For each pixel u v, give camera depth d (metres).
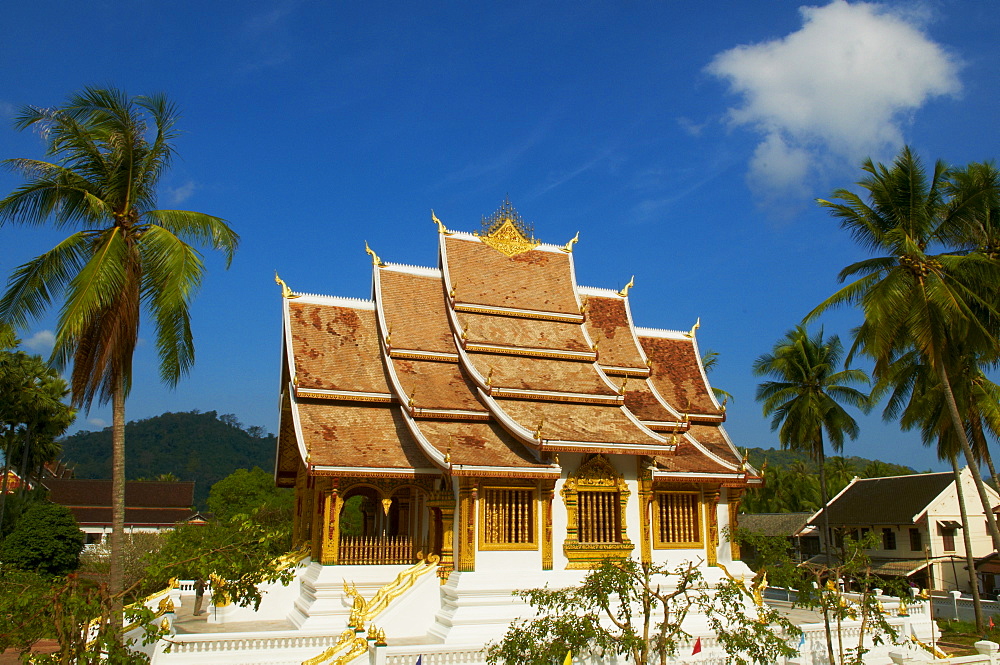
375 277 33.31
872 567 53.72
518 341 31.64
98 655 13.91
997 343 30.28
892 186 30.61
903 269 29.47
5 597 14.15
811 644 23.14
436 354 31.22
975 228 31.27
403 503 32.75
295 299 32.44
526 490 26.47
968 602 39.78
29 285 22.05
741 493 30.39
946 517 53.38
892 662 24.36
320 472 25.64
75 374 22.25
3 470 52.78
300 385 29.09
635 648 17.61
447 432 27.59
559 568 26.02
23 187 21.77
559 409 28.97
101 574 42.56
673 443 26.86
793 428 46.97
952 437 34.78
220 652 20.41
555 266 35.66
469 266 33.94
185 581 34.91
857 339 32.66
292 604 28.94
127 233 23.05
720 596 20.59
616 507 27.64
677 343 37.78
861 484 62.38
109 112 22.88
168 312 21.98
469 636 23.31
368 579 26.55
